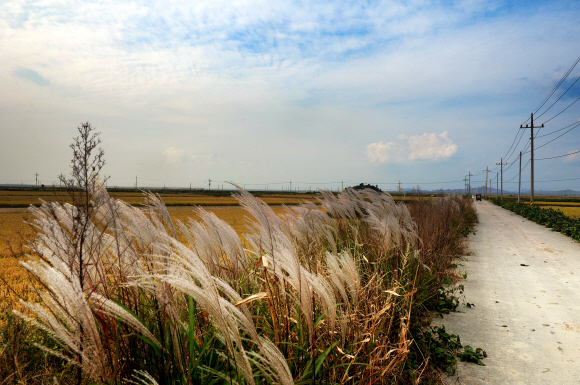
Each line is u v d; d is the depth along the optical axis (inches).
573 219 753.6
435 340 178.4
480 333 201.3
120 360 83.5
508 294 282.4
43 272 65.1
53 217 82.3
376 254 215.6
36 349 97.3
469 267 387.9
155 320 94.0
